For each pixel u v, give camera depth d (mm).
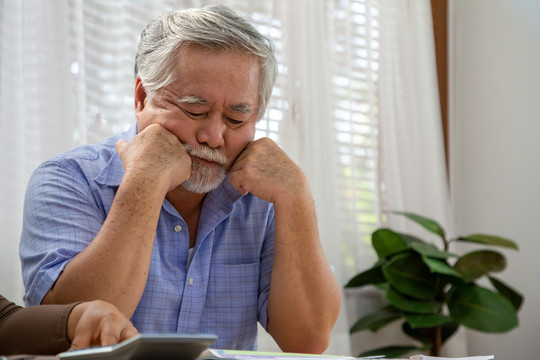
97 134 2174
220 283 1373
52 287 1120
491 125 3154
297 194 1334
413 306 2512
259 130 2506
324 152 2637
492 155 3139
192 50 1246
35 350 922
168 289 1296
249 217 1443
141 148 1224
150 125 1262
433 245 2697
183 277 1328
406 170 2936
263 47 1292
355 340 2777
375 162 2844
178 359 665
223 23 1256
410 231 2912
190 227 1396
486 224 3131
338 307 1357
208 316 1353
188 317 1307
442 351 2863
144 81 1313
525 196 3008
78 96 2137
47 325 926
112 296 1111
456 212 3211
